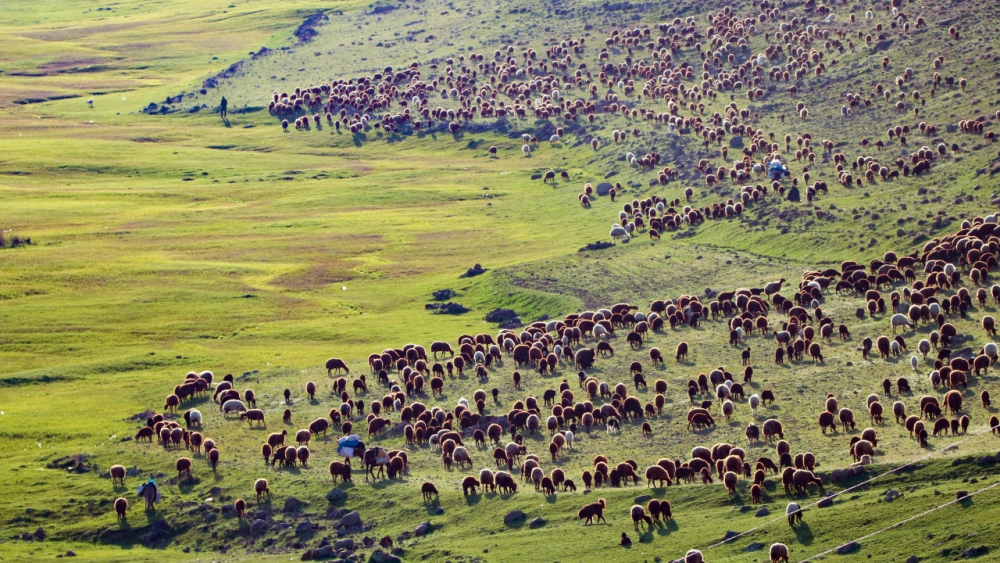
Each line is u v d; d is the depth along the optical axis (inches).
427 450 2647.6
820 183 4707.2
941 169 4576.8
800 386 2822.3
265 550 2160.4
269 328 3941.9
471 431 2753.4
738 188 5064.0
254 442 2753.4
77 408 3078.2
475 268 4544.8
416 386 3132.4
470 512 2204.7
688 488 2148.1
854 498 1950.1
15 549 2177.7
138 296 4291.3
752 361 3102.9
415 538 2118.6
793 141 5531.5
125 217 5595.5
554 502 2187.5
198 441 2679.6
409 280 4566.9
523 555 1942.7
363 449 2618.1
